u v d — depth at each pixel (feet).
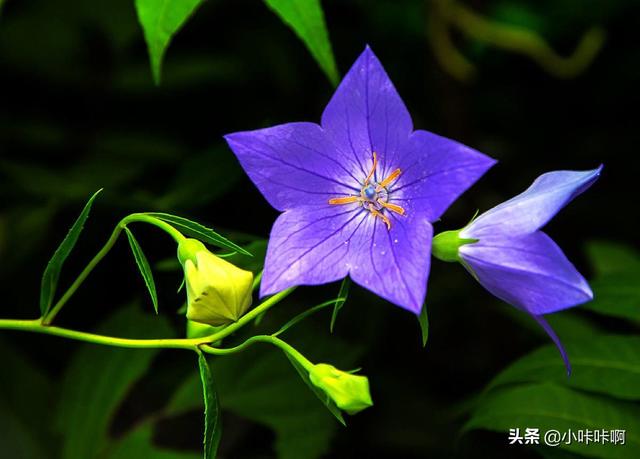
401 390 2.06
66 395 1.86
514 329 2.14
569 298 1.47
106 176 2.02
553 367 1.68
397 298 1.43
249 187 2.00
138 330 1.86
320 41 1.62
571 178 1.48
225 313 1.49
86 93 2.13
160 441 1.83
